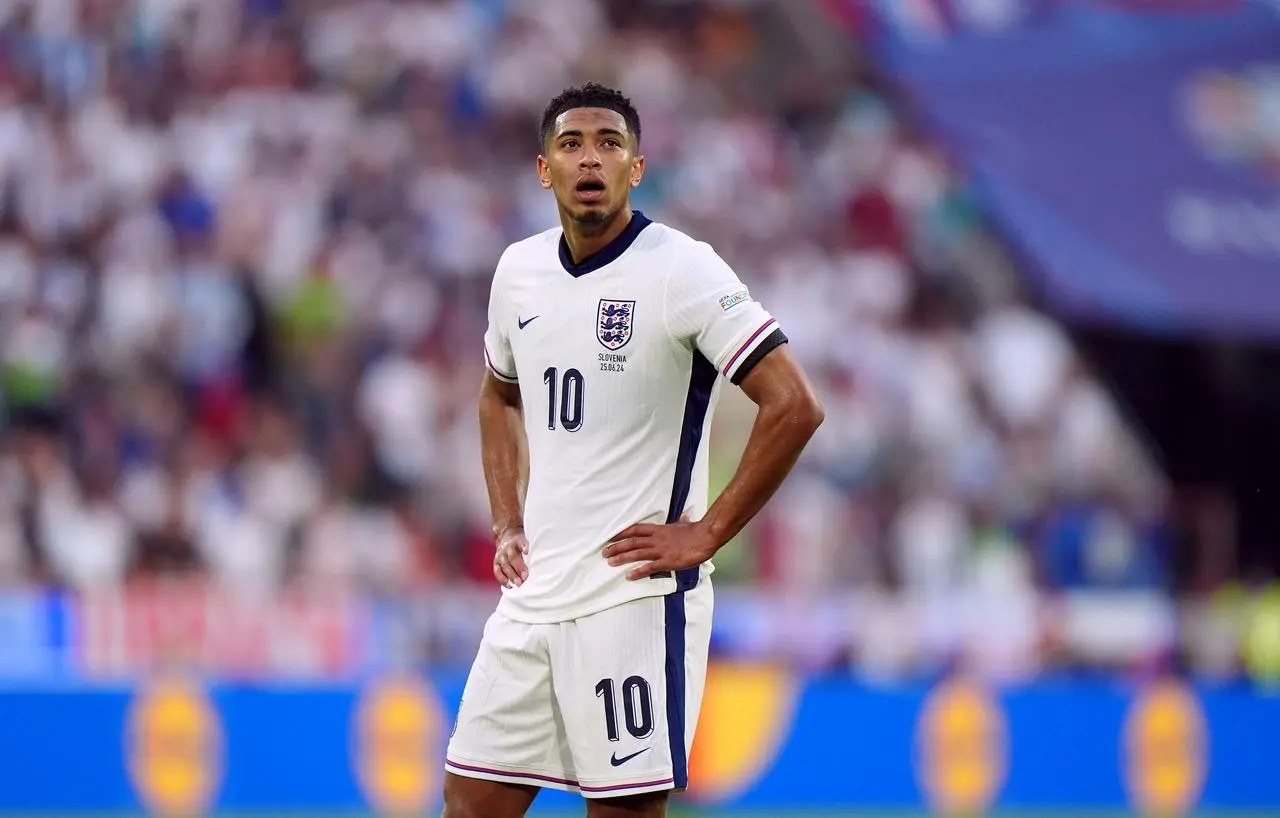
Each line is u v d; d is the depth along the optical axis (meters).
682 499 13.98
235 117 49.38
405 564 38.91
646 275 13.76
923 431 45.81
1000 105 51.22
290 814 31.22
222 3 51.78
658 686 13.70
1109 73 52.16
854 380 47.22
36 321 42.66
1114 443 49.03
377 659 33.78
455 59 53.06
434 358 45.12
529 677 14.03
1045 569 44.03
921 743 34.16
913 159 54.88
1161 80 52.06
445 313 46.34
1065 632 38.94
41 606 32.22
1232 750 36.03
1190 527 46.50
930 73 51.88
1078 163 50.06
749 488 13.54
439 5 54.09
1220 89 52.09
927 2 53.56
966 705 34.56
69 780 30.56
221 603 33.09
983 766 34.50
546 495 14.01
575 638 13.79
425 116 51.47
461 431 42.94
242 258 45.88
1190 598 42.12
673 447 13.91
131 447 40.09
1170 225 48.88
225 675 32.91
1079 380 49.88
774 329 13.60
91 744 30.72
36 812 30.38
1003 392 48.41
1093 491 46.94
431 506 40.62
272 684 31.52
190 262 45.34
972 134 50.41
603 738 13.68
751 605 36.28
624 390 13.75
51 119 47.88
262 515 38.62
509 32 54.56
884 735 34.00
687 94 55.44
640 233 14.00
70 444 40.00
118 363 42.50
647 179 52.31
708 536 13.63
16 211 45.53
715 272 13.65
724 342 13.55
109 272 44.41
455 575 39.19
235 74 50.59
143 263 44.66
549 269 14.18
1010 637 38.16
